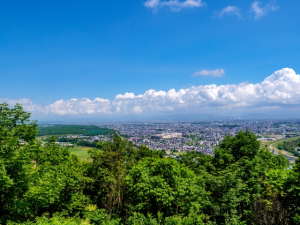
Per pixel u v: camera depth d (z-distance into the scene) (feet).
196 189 63.82
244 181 68.69
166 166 69.51
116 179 86.89
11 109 73.87
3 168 49.67
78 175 86.28
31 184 61.93
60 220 63.00
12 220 58.03
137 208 66.13
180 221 50.96
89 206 92.84
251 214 57.41
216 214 60.80
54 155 102.01
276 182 59.11
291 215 51.01
